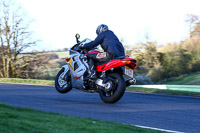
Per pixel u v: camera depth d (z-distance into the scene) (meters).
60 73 16.06
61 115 10.18
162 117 11.39
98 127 8.46
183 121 10.79
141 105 14.17
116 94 13.43
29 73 68.12
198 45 67.06
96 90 14.37
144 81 64.44
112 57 13.89
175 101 16.20
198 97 18.55
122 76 14.04
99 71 14.23
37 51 67.00
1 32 65.00
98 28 14.70
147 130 8.93
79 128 8.09
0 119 8.02
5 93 16.78
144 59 64.69
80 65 14.66
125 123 10.09
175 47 67.44
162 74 64.00
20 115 8.98
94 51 14.63
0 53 66.56
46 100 14.59
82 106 13.18
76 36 15.52
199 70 65.88
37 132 7.03
